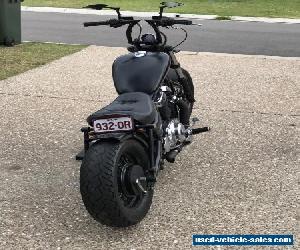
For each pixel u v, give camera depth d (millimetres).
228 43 12805
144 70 4711
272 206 4559
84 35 13812
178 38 13344
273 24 16344
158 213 4473
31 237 4133
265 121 6789
